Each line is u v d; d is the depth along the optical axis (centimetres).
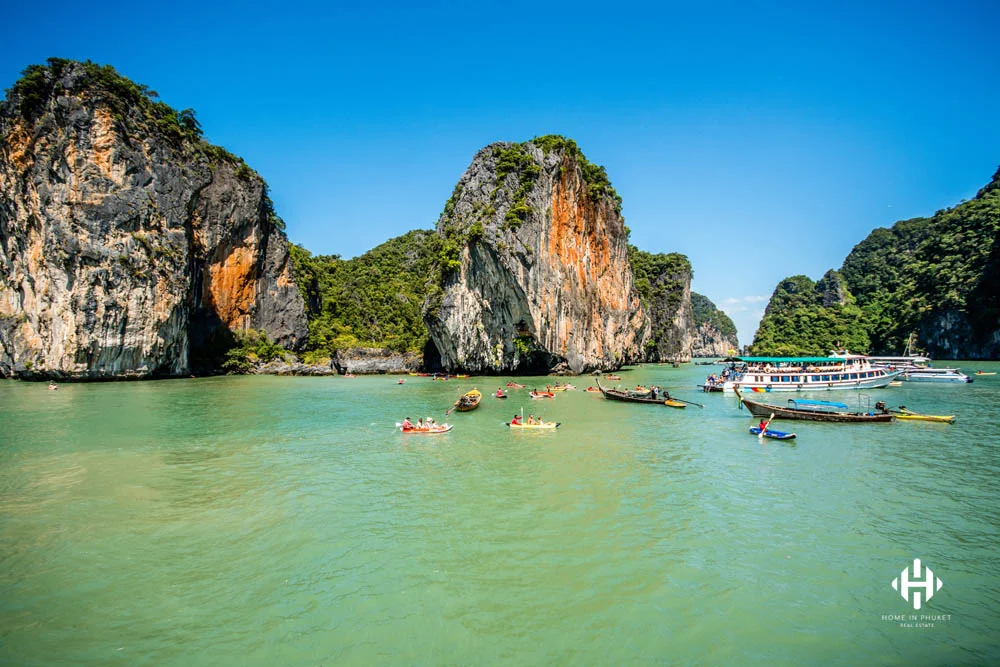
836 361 5100
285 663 939
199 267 6856
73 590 1171
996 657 954
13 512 1620
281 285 8062
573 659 948
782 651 973
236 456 2309
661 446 2505
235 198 7188
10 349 5788
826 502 1711
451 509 1650
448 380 6234
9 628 1033
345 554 1342
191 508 1661
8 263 5850
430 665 934
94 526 1515
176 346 6269
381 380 6306
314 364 7650
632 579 1215
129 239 5706
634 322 9356
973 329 9906
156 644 990
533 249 6056
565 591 1166
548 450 2423
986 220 11025
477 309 6538
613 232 8088
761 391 4862
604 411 3622
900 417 3191
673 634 1017
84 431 2838
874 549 1370
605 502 1709
